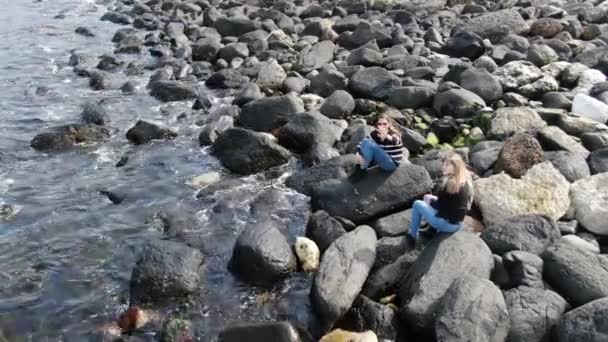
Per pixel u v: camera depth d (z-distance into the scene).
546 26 21.75
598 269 9.14
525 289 8.95
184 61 21.56
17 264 10.70
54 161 14.54
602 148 13.11
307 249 10.44
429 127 15.14
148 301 9.68
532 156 12.34
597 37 21.31
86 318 9.41
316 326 9.13
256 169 13.92
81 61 22.03
